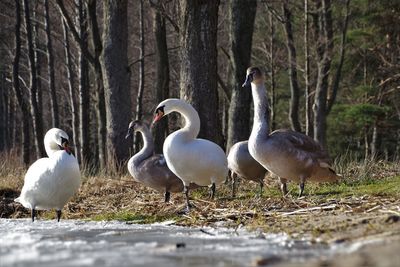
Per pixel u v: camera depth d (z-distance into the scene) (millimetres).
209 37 17594
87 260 6766
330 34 29484
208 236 9234
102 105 26250
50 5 37062
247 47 21312
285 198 12352
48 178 11930
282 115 43875
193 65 17578
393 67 33531
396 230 8188
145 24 41719
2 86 47906
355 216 9719
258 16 40750
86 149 31188
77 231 10477
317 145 12812
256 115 12703
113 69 22578
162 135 25234
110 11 22547
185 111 13422
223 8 38594
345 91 39500
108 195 16016
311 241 8117
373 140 35688
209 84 17656
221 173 13469
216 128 17781
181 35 17812
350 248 7344
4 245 8133
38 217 14109
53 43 43500
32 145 52969
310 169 12625
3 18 37375
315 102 29953
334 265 6246
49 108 54562
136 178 14867
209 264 6570
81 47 25500
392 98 35500
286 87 43625
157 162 14461
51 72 33094
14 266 6422
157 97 25750
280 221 10188
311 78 37469
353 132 37469
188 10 17562
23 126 30172
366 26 35594
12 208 15086
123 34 22688
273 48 37531
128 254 7215
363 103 34750
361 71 38094
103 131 26219
